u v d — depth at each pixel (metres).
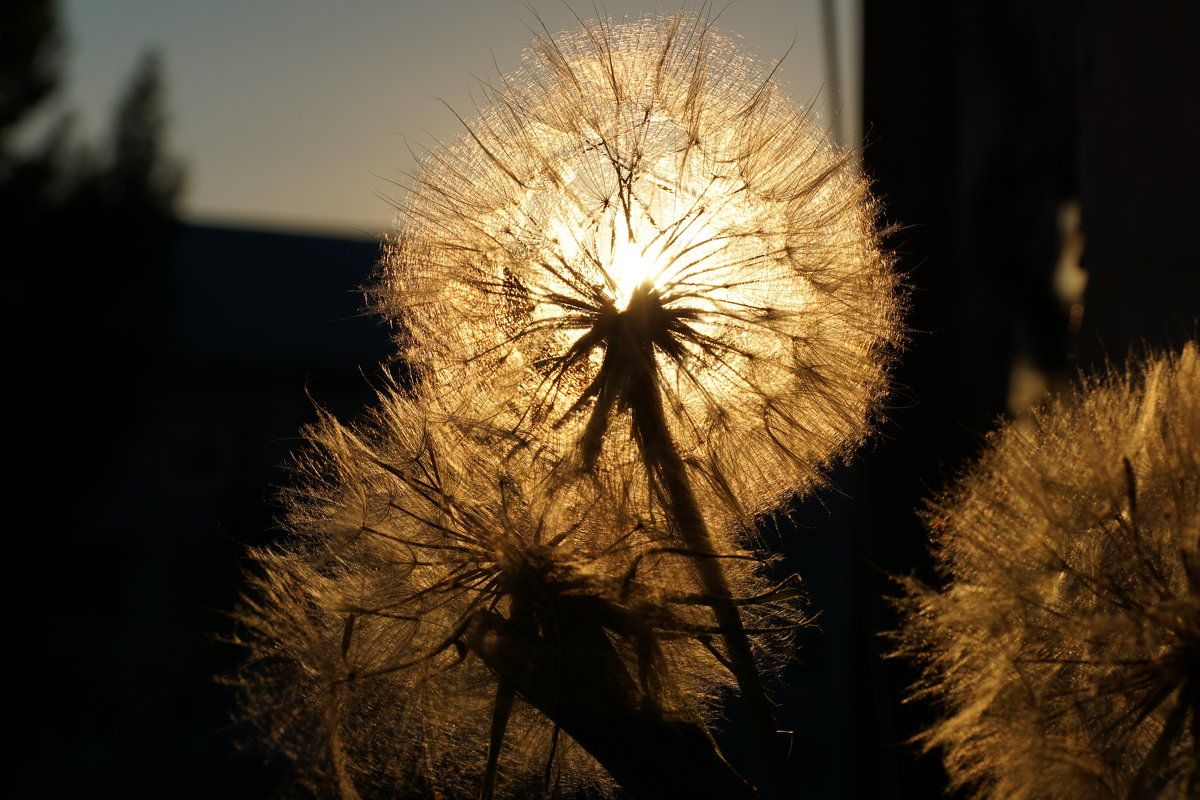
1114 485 0.26
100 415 3.18
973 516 0.27
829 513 0.29
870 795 0.42
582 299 0.28
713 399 0.28
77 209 3.13
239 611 0.28
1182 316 0.35
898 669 0.36
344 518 0.29
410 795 0.28
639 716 0.26
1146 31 0.36
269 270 4.58
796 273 0.29
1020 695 0.26
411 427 0.29
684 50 0.29
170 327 3.40
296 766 0.27
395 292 0.29
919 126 0.43
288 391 4.03
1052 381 0.42
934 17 0.43
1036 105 0.42
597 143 0.29
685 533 0.27
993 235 0.42
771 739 0.26
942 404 0.41
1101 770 0.25
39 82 3.09
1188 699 0.25
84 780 3.13
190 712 3.32
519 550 0.27
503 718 0.27
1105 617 0.25
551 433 0.28
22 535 3.12
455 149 0.29
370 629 0.28
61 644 3.20
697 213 0.29
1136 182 0.36
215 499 3.89
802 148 0.29
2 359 3.09
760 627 0.28
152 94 3.26
